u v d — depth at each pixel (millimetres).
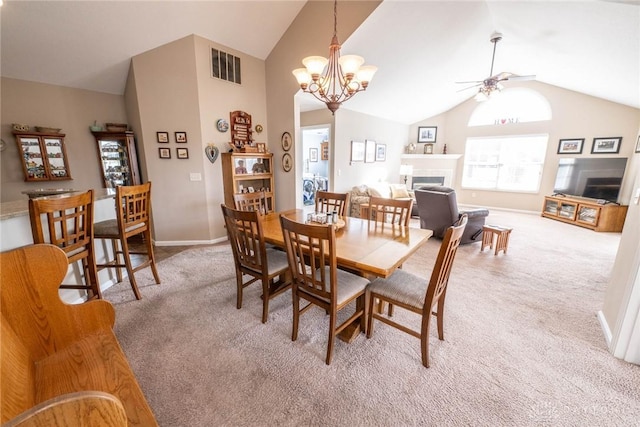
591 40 3086
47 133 3535
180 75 3469
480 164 7125
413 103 6078
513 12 3197
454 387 1498
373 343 1850
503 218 5859
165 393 1456
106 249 2643
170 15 3043
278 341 1862
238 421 1309
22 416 491
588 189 5398
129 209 2348
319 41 3430
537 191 6309
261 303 2342
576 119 5668
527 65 4980
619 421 1312
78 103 3828
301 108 5500
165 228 3844
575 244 4066
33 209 1487
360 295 1832
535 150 6312
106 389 1000
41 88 3525
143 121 3525
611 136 5312
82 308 1247
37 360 1111
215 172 3877
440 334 1856
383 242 1878
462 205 7328
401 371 1606
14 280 1047
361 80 2145
